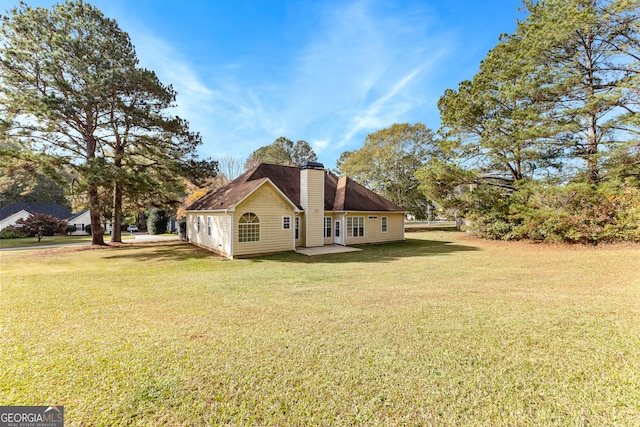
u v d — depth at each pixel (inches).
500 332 170.9
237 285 300.0
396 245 685.9
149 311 216.1
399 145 1256.2
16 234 1088.8
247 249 533.6
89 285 303.3
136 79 607.5
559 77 554.9
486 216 733.3
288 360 139.7
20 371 129.8
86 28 604.7
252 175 685.9
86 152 645.3
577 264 396.2
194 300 245.1
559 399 109.4
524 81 585.3
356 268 396.8
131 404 107.7
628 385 117.1
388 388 117.0
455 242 729.0
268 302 237.1
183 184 754.2
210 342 160.1
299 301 239.1
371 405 106.9
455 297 247.0
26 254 568.4
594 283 291.4
